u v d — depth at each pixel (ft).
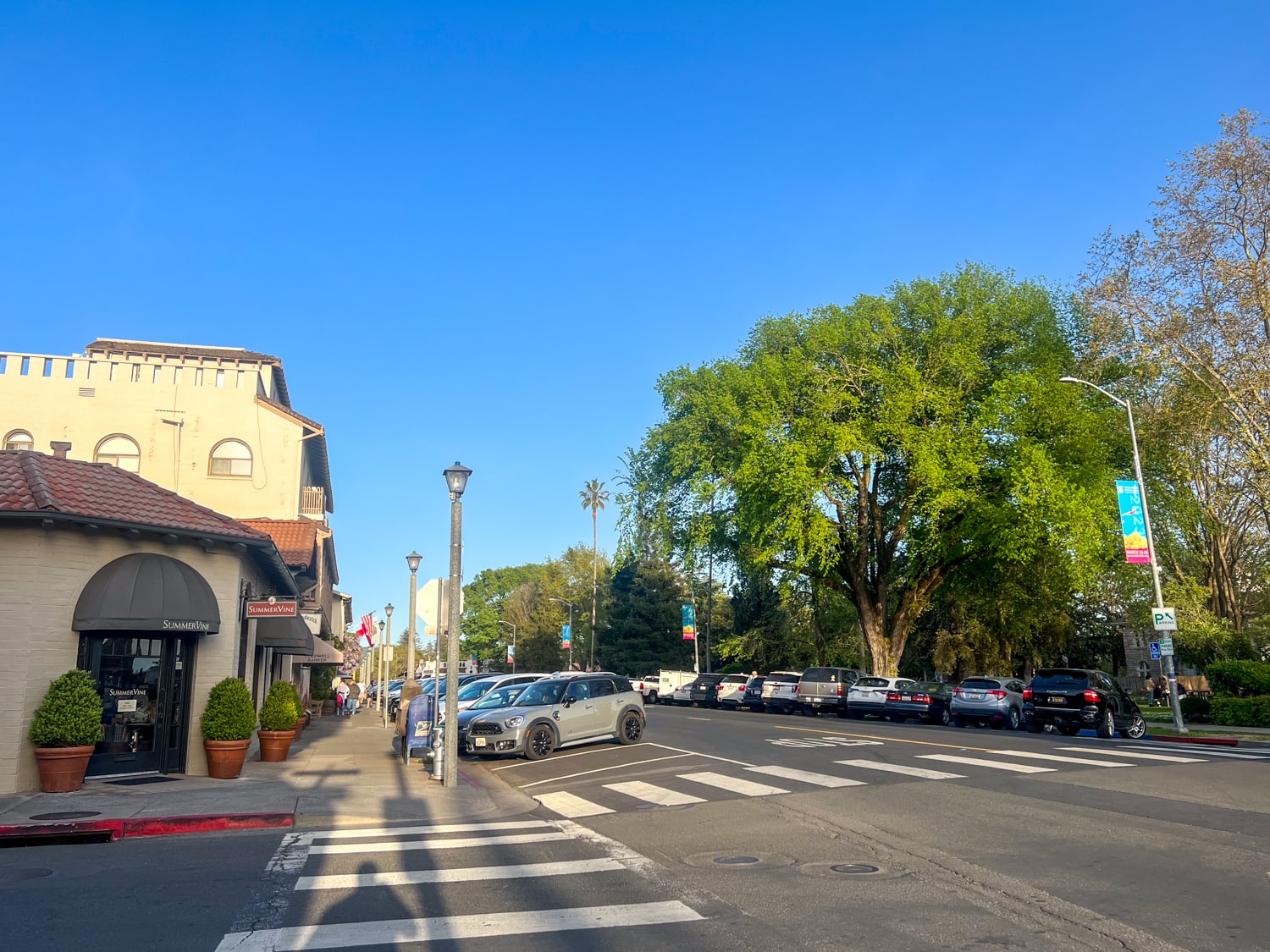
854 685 107.34
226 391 102.01
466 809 41.63
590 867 28.63
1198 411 101.09
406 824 38.06
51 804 40.47
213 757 51.83
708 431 123.13
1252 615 155.02
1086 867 27.32
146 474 98.73
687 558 126.93
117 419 99.35
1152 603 121.19
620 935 21.27
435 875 27.66
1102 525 109.19
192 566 53.62
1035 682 82.53
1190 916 22.31
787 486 106.73
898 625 126.82
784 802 40.22
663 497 131.34
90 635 48.57
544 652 286.87
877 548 128.88
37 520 45.32
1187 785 43.11
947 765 51.13
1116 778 45.55
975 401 115.44
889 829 33.55
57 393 98.89
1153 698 147.95
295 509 101.09
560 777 54.24
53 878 27.50
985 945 20.26
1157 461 115.34
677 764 56.65
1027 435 111.45
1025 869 27.12
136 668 50.96
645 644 228.22
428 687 99.14
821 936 21.04
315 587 100.58
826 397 112.06
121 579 47.85
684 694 154.71
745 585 189.26
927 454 105.91
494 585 416.46
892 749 60.64
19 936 21.36
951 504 106.93
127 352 106.63
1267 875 26.14
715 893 25.13
